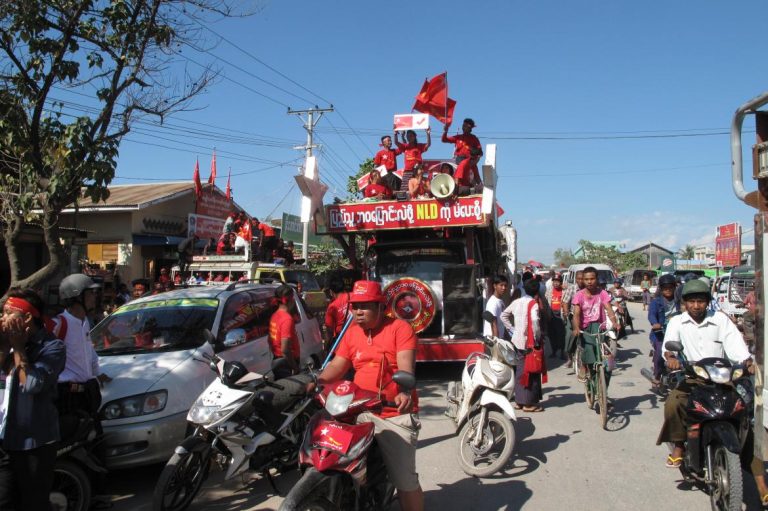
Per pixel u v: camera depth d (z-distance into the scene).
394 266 10.95
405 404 3.70
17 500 3.76
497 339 5.51
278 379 5.54
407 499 3.87
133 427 5.07
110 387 5.24
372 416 3.83
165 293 7.11
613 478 5.38
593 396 7.56
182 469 4.67
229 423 4.62
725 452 4.21
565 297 13.38
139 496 5.21
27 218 6.49
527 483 5.29
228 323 6.60
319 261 22.30
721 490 4.27
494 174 10.05
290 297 6.65
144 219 19.22
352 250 11.24
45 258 14.65
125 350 6.11
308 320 8.69
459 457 5.55
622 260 67.50
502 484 5.27
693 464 4.59
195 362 5.72
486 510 4.73
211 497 5.13
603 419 6.93
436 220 10.05
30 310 3.66
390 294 9.77
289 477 5.55
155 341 6.20
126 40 6.98
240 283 7.80
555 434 6.76
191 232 19.03
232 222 14.30
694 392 4.54
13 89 6.68
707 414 4.35
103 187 6.57
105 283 14.30
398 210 10.21
